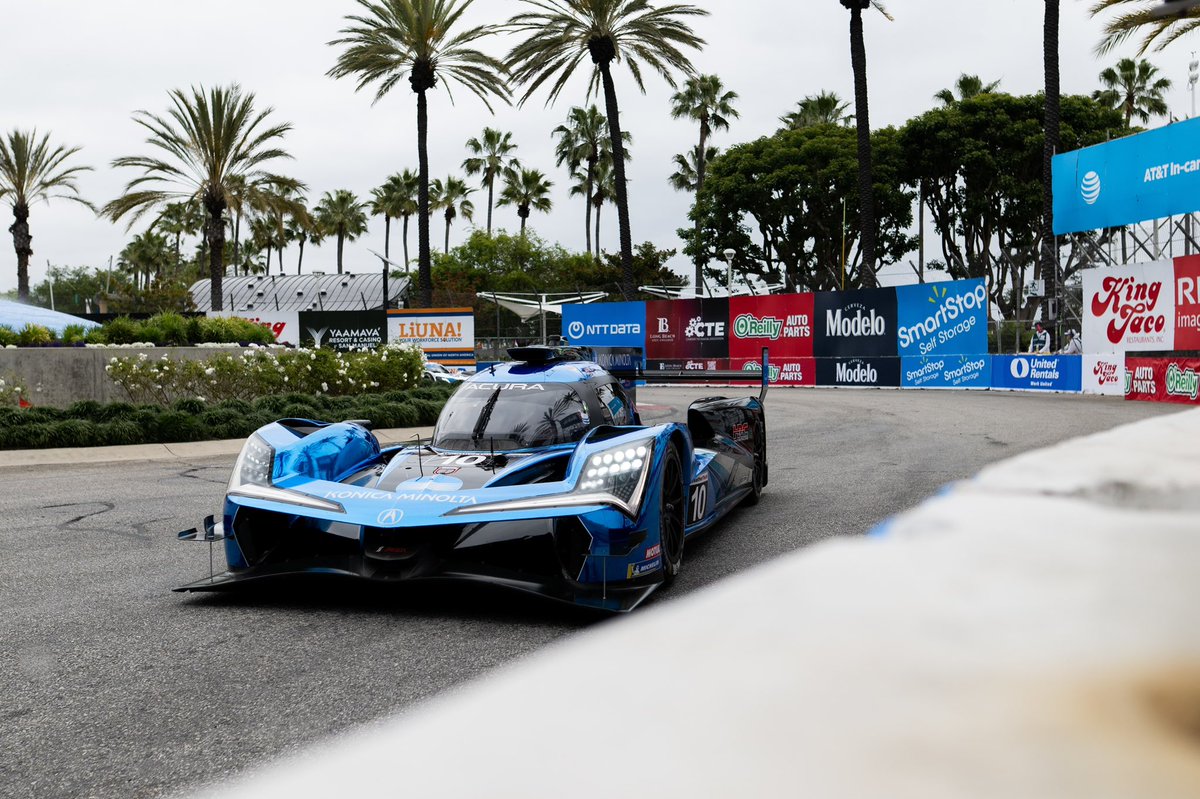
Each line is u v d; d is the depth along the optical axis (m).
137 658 3.59
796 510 6.86
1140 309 18.05
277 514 4.53
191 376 15.14
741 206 45.41
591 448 4.37
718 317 28.50
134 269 85.62
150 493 8.31
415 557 4.15
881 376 25.08
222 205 32.38
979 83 46.00
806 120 51.25
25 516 7.08
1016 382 21.98
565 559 4.31
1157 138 17.44
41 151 39.75
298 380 16.12
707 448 6.26
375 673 3.36
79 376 15.98
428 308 31.64
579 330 31.34
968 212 42.25
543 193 66.81
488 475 4.49
